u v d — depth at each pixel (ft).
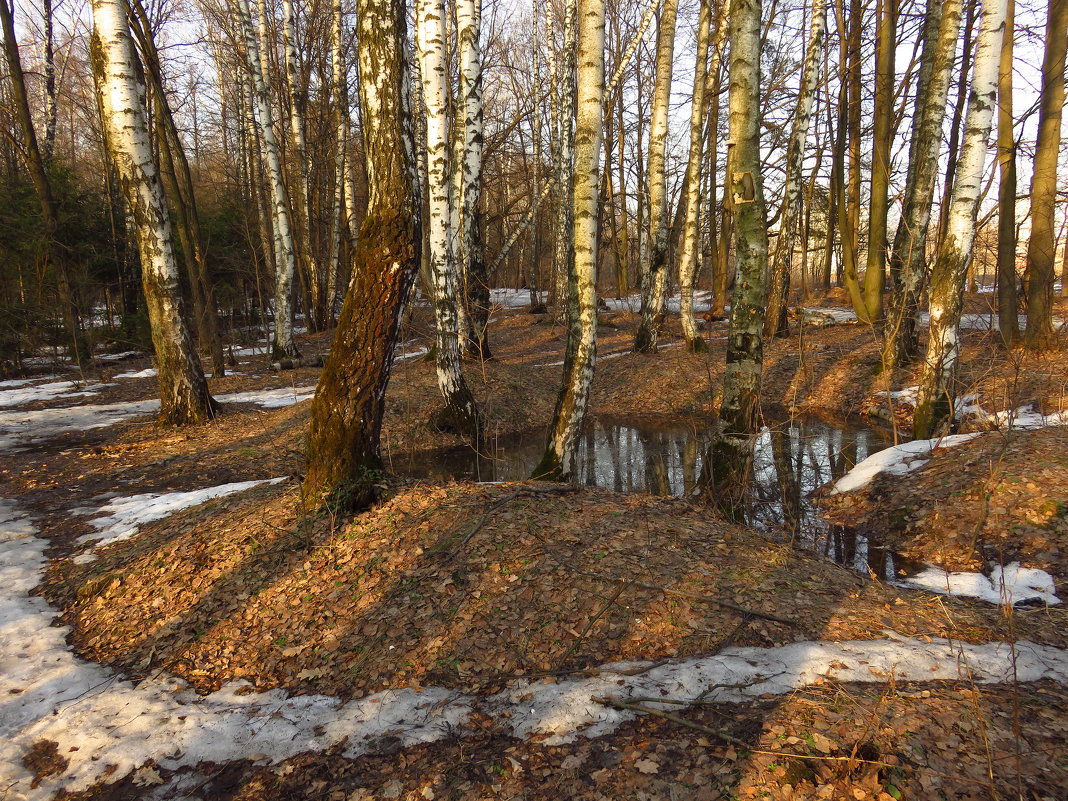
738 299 21.21
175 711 12.51
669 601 14.70
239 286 88.02
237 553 18.02
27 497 27.43
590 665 12.93
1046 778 9.03
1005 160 38.42
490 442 39.75
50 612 17.43
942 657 12.67
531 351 67.77
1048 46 36.42
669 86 48.49
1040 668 12.32
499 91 92.48
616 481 30.42
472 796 9.77
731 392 21.63
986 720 10.44
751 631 13.65
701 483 22.45
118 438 36.60
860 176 66.69
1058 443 22.86
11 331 59.52
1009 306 40.27
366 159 18.06
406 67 17.51
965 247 27.48
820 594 15.42
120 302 76.07
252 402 46.70
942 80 37.29
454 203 51.44
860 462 29.50
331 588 16.19
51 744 11.71
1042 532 18.81
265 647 14.52
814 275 121.80
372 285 18.42
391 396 42.55
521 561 16.44
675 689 11.71
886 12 52.42
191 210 57.88
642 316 58.23
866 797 8.86
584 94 21.93
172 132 55.72
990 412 32.53
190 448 34.24
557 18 84.12
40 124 101.71
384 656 13.66
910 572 18.94
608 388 51.75
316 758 10.92
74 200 67.15
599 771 9.97
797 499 26.71
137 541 20.93
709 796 9.20
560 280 77.51
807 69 46.44
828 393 45.19
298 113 75.31
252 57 55.47
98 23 32.45
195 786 10.50
